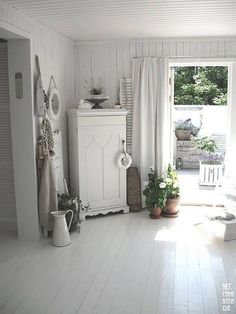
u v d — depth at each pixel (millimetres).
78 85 5074
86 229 4246
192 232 4117
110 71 4961
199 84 7703
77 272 3160
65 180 4609
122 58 4902
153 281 2984
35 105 3791
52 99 4184
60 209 4070
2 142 4027
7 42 3633
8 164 4070
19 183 3863
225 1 3043
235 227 3887
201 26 4039
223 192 4391
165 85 4785
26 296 2771
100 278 3043
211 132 6906
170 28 4160
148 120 4879
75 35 4555
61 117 4598
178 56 4793
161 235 4027
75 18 3639
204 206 5121
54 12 3383
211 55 4730
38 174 3891
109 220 4562
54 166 4230
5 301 2703
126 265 3289
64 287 2902
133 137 4953
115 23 3889
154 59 4758
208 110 6891
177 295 2762
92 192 4578
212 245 3744
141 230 4195
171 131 5043
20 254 3564
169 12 3418
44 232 4035
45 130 3912
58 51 4445
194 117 7094
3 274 3143
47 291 2844
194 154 7156
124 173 4754
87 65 5016
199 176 6051
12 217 4215
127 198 4891
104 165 4602
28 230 3943
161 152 4891
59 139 4477
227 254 3520
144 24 3934
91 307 2607
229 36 4625
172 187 4641
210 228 4051
